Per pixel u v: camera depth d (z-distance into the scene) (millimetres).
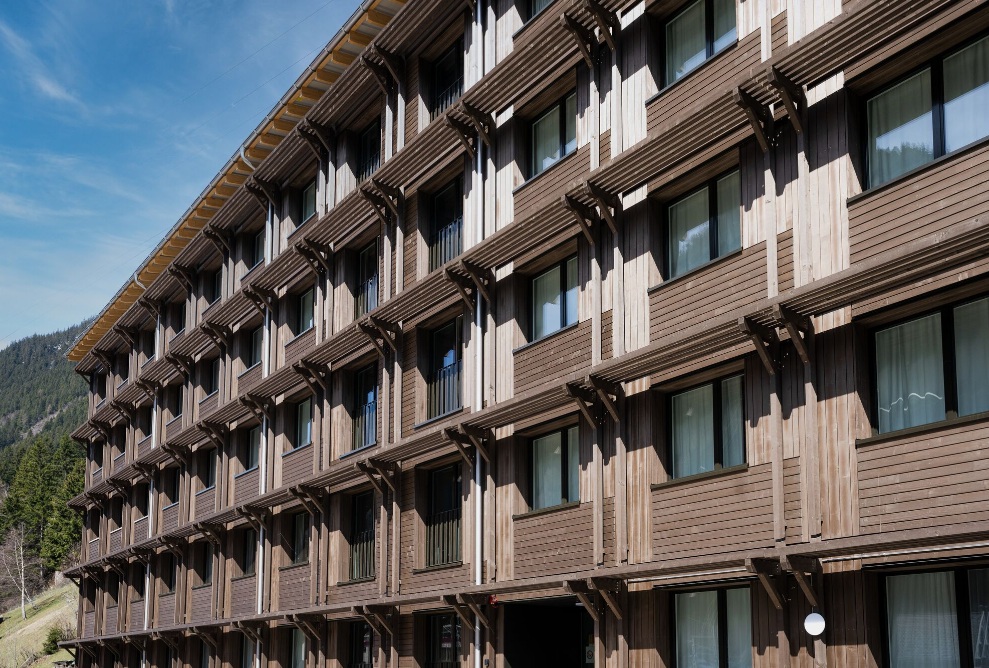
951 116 15445
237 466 35688
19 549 122812
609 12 20844
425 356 26328
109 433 50656
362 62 27812
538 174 22750
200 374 39812
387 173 26516
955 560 14336
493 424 22609
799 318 16062
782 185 17234
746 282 17625
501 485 22938
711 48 19609
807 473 15961
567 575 19500
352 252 30312
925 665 14797
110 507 49500
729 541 17078
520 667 22672
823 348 16203
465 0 25531
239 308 35406
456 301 24828
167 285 42875
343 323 29688
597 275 20703
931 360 15312
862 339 15930
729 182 18938
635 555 19078
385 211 27875
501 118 24469
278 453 32719
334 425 29516
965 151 14656
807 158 16797
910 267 14281
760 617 16750
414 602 24859
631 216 20344
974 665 14273
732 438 18156
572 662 23422
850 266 15281
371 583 26672
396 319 26594
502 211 23938
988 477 13641
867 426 15547
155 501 42594
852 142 16391
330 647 28812
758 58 17969
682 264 19609
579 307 21328
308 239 29938
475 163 24688
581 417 20828
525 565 21703
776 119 17469
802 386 16422
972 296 14906
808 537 15773
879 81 16359
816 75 16359
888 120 16297
